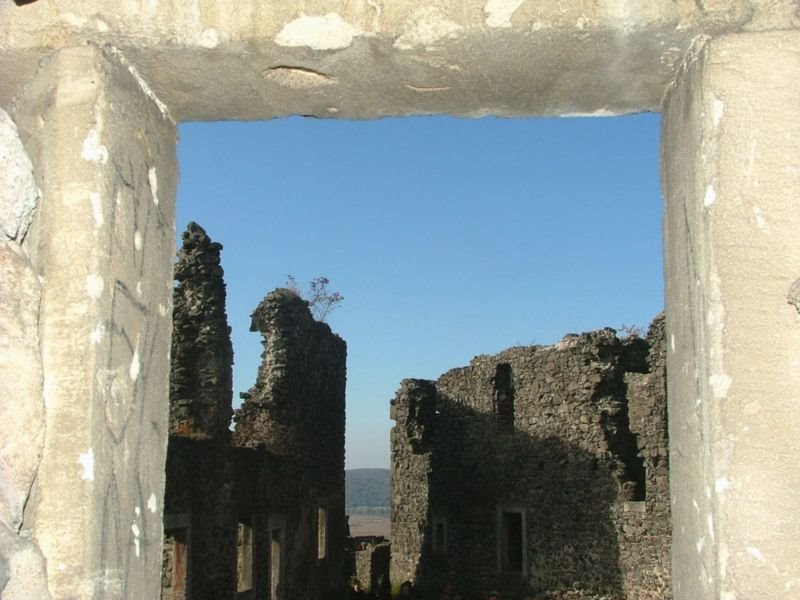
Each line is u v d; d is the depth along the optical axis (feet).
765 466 7.07
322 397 57.36
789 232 7.36
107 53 8.31
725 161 7.55
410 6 7.98
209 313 39.50
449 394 70.90
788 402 7.13
